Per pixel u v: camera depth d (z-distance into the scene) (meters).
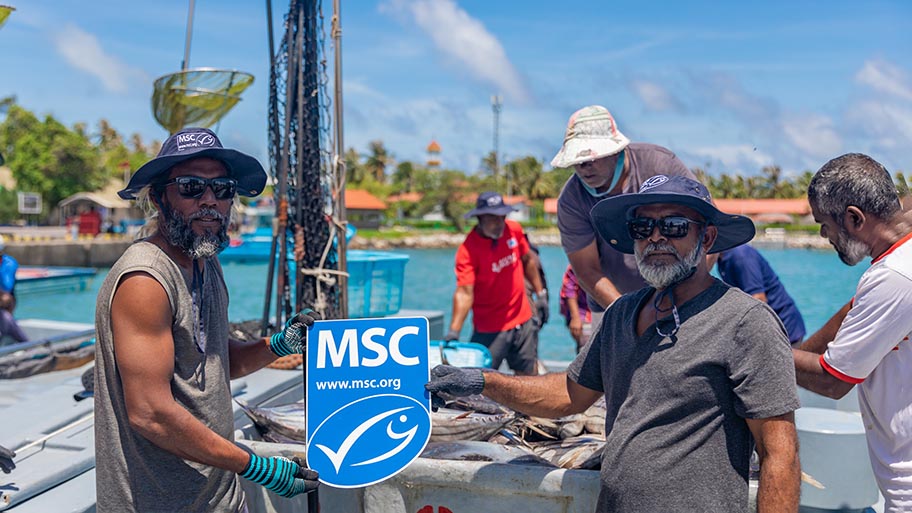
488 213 5.66
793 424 2.12
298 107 4.52
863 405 2.61
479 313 6.01
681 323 2.22
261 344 2.69
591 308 4.43
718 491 2.15
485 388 2.57
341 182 4.60
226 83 5.23
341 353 2.58
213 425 2.32
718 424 2.16
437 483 2.78
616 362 2.37
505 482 2.69
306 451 2.51
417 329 2.62
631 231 2.32
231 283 25.64
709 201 2.36
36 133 68.19
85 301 21.69
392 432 2.53
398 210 105.38
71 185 68.44
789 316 5.32
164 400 2.14
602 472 2.33
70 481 2.99
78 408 3.77
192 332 2.26
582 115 3.75
